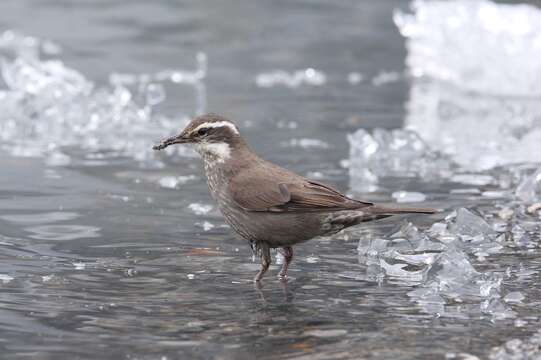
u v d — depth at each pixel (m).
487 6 23.02
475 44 22.44
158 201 13.60
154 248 11.57
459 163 15.91
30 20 26.03
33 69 19.98
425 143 16.62
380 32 26.42
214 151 11.02
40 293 9.97
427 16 23.45
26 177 14.70
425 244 11.45
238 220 10.82
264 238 10.70
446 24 23.03
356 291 10.12
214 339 8.76
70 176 14.84
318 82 22.17
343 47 25.12
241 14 27.67
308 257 11.36
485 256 11.22
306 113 19.41
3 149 16.50
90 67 22.38
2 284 10.21
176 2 28.48
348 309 9.55
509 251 11.40
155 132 17.91
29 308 9.52
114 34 25.36
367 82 22.31
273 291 10.15
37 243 11.66
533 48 21.92
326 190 10.60
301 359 8.27
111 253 11.35
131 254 11.34
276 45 25.14
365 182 14.70
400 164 15.85
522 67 21.70
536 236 11.93
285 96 20.83
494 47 22.22
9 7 27.11
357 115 19.33
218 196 11.04
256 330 8.98
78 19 26.52
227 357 8.33
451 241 11.59
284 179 10.70
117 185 14.38
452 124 18.69
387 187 14.43
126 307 9.59
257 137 17.47
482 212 12.68
